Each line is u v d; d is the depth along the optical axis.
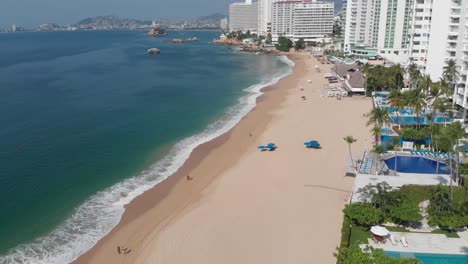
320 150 80.56
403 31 191.25
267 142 87.31
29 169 73.19
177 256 47.91
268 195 61.94
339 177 67.31
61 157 79.12
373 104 117.25
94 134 93.44
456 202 52.44
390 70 126.69
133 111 115.00
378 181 59.19
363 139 86.25
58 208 60.06
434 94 90.88
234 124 102.25
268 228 52.72
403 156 70.38
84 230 54.62
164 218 56.84
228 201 60.66
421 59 132.88
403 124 89.44
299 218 54.75
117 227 55.12
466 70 89.81
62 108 117.88
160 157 79.81
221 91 146.12
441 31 115.44
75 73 189.50
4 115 109.31
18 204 60.97
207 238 51.16
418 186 57.06
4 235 53.34
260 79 174.88
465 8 104.94
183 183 68.00
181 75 187.38
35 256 49.28
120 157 79.56
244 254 47.56
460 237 48.34
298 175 68.81
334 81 158.62
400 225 51.00
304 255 46.78
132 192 65.19
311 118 105.38
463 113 89.38
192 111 115.75
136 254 48.97
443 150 71.19
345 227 49.78
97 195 64.06
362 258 37.94
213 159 78.44
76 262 48.09
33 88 149.00
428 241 47.66
